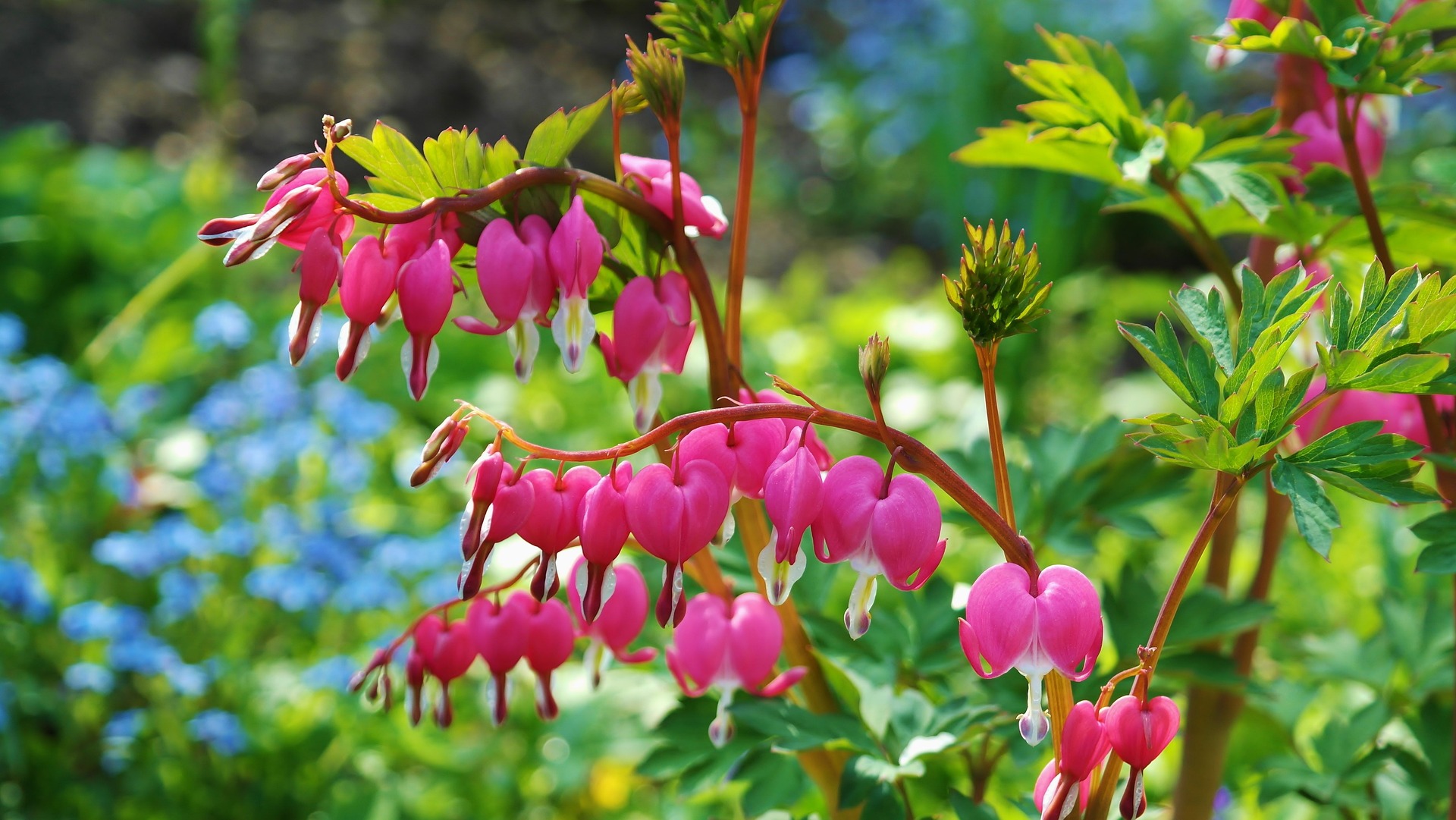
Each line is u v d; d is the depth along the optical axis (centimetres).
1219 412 75
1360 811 91
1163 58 339
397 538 156
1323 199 85
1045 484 91
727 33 78
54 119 303
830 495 73
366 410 178
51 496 166
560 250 74
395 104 340
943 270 315
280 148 312
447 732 140
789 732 81
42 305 238
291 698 142
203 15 338
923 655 87
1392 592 96
